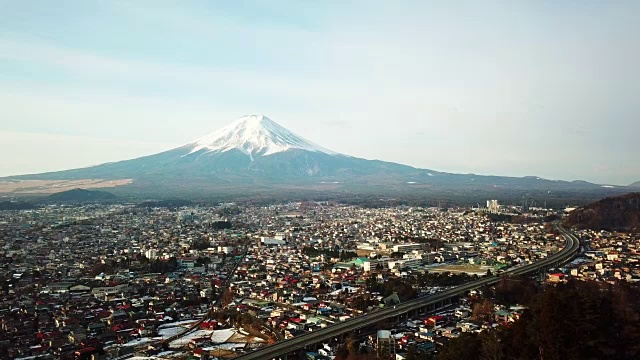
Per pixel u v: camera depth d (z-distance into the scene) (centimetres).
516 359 14225
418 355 16712
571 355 12938
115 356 18262
